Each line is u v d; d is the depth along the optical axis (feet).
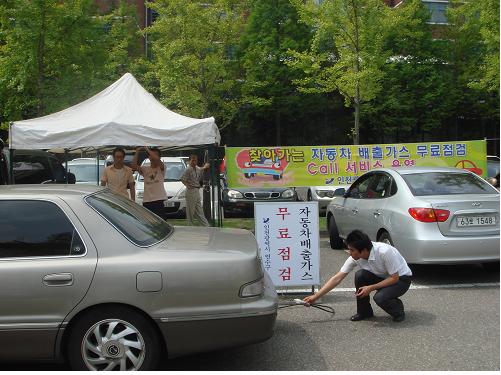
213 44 60.85
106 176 29.14
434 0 86.22
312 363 14.62
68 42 53.16
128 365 12.64
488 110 81.00
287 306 18.94
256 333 12.89
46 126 26.89
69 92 55.93
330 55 58.59
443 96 77.82
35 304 12.48
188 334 12.60
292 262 20.45
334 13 47.57
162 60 59.88
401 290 17.85
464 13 71.10
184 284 12.64
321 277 25.02
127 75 30.78
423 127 80.43
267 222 20.45
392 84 76.64
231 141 84.69
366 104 61.11
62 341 12.61
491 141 86.07
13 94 55.16
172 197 41.34
